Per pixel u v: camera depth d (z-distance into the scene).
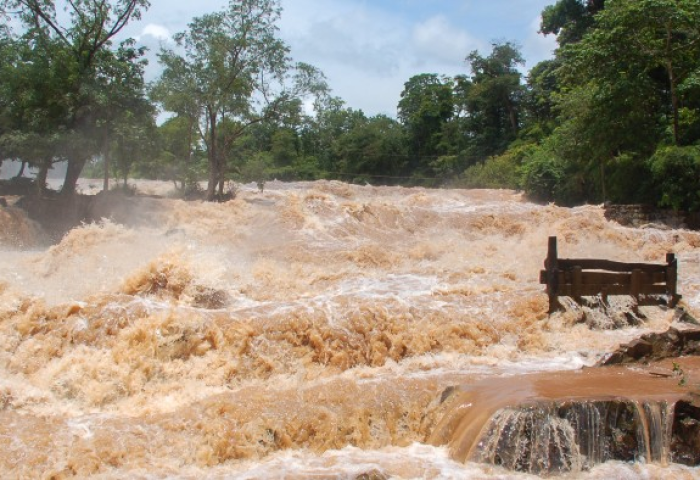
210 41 35.31
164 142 36.88
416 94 80.69
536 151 49.78
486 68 73.56
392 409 10.63
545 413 9.34
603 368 12.23
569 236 25.86
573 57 36.44
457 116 78.31
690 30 32.84
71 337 12.14
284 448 9.90
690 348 13.16
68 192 31.95
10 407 10.59
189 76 35.41
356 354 12.86
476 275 17.75
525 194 43.22
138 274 14.25
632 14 32.53
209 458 9.45
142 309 12.72
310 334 12.82
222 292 14.57
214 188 36.41
